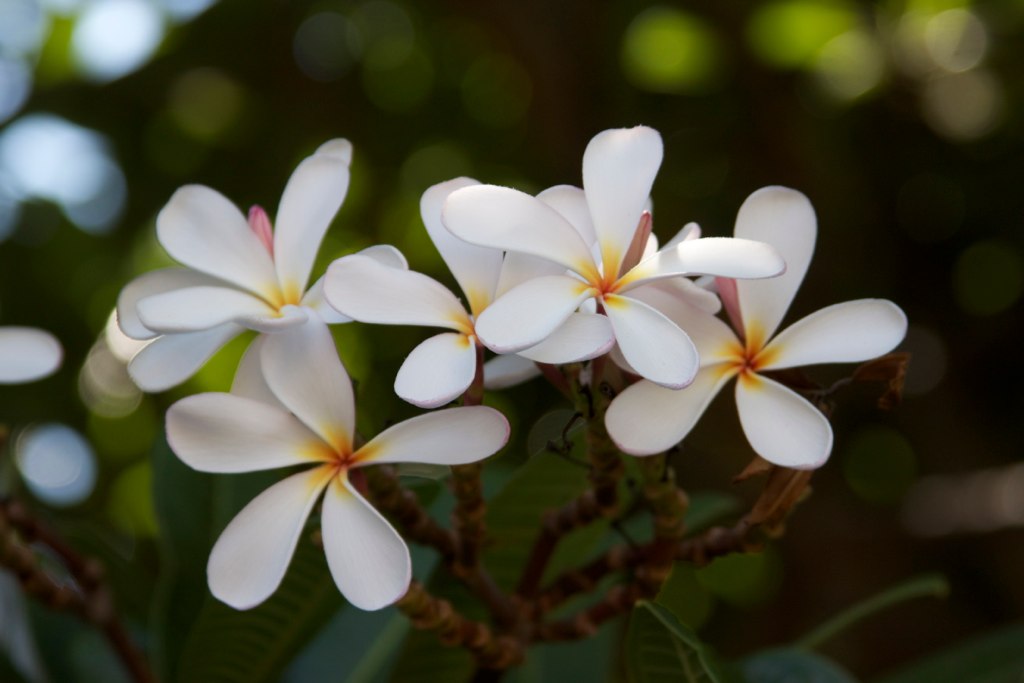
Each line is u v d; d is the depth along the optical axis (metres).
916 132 1.59
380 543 0.63
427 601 0.69
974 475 1.44
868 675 1.36
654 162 0.65
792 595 1.42
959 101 1.57
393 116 1.72
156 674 0.78
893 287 1.58
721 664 0.76
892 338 0.65
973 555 1.42
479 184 0.64
